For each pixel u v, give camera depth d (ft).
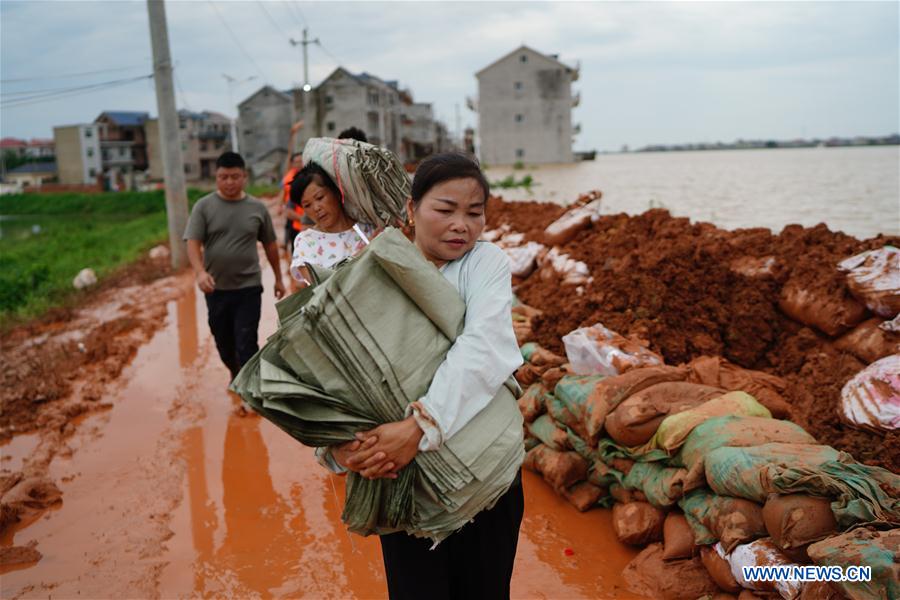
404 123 302.86
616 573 11.76
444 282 7.17
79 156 297.94
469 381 6.89
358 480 7.43
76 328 33.35
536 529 13.20
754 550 9.50
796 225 17.89
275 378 6.71
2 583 12.28
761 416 11.85
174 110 49.26
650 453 12.05
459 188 7.48
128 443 18.44
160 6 47.52
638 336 15.40
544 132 225.15
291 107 243.81
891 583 7.54
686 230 20.13
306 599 11.60
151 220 128.26
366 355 6.85
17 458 17.89
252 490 15.56
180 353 27.14
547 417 14.83
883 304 13.51
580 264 20.45
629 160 263.08
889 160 97.19
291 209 26.50
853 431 11.89
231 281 20.21
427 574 8.00
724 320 15.78
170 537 13.66
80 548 13.37
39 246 91.66
